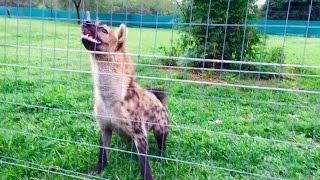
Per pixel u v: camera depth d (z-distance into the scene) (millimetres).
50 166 2385
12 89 4043
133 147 2670
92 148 2705
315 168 2557
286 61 6234
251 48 5859
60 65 4633
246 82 4867
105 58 2352
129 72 2432
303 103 3971
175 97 4051
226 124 3256
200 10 5816
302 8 6668
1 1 6121
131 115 2406
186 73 4965
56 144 2725
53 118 3254
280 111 3729
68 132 2969
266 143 2865
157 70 4801
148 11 5266
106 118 2432
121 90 2367
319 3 6688
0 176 2309
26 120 3217
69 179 2305
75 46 5480
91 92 3986
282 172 2480
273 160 2619
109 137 2541
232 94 4125
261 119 3467
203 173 2445
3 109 3420
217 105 3805
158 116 2645
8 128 2988
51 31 5793
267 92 4250
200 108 3684
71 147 2689
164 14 6027
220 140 2869
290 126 3303
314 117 3562
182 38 6035
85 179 2197
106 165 2498
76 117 3346
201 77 5125
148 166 2348
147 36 6680
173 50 5844
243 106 3877
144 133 2438
